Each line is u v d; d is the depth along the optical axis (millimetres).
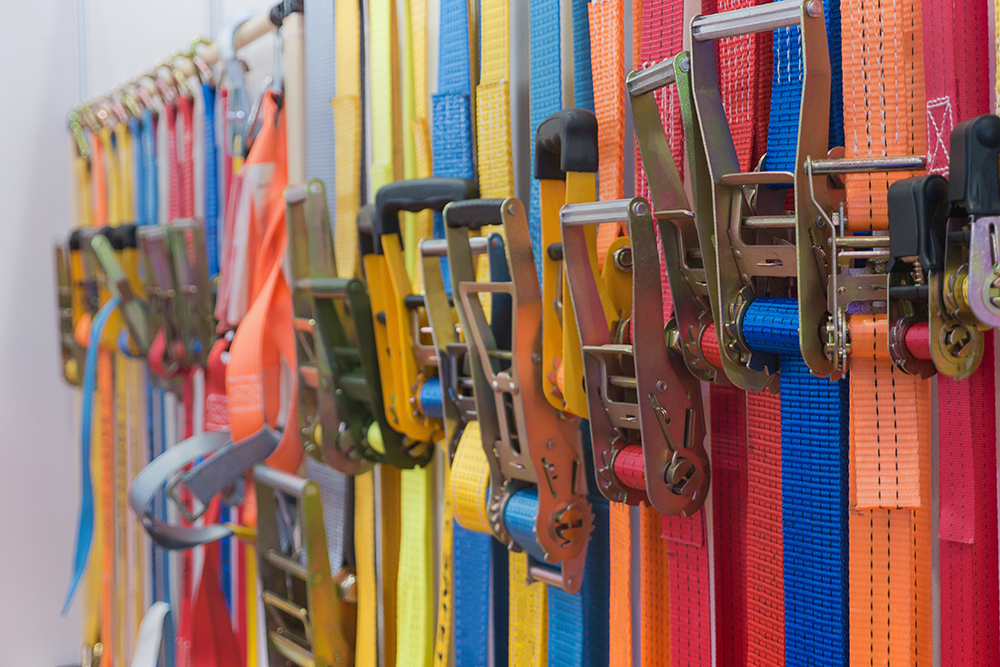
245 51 1566
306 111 1289
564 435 849
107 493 1964
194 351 1506
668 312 761
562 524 846
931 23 570
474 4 991
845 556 669
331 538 1269
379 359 1057
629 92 688
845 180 591
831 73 665
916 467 603
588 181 761
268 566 1262
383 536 1209
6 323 2100
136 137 1815
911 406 603
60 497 2174
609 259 784
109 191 1978
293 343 1271
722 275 634
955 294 518
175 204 1690
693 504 735
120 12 2000
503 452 867
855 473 620
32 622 2137
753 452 731
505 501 867
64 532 2174
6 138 2090
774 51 669
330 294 1088
